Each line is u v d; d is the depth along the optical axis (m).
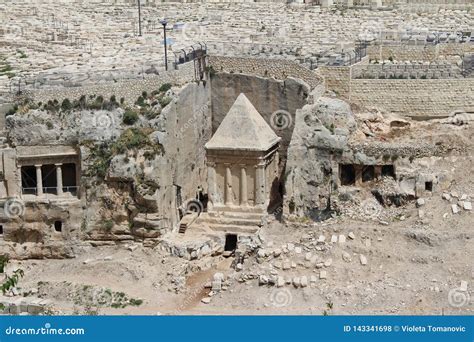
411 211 74.50
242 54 89.25
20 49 101.19
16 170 76.81
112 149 76.62
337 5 119.38
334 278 68.44
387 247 70.94
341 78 83.38
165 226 77.56
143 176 75.81
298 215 77.12
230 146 78.19
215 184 79.62
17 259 77.56
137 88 80.38
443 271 67.69
